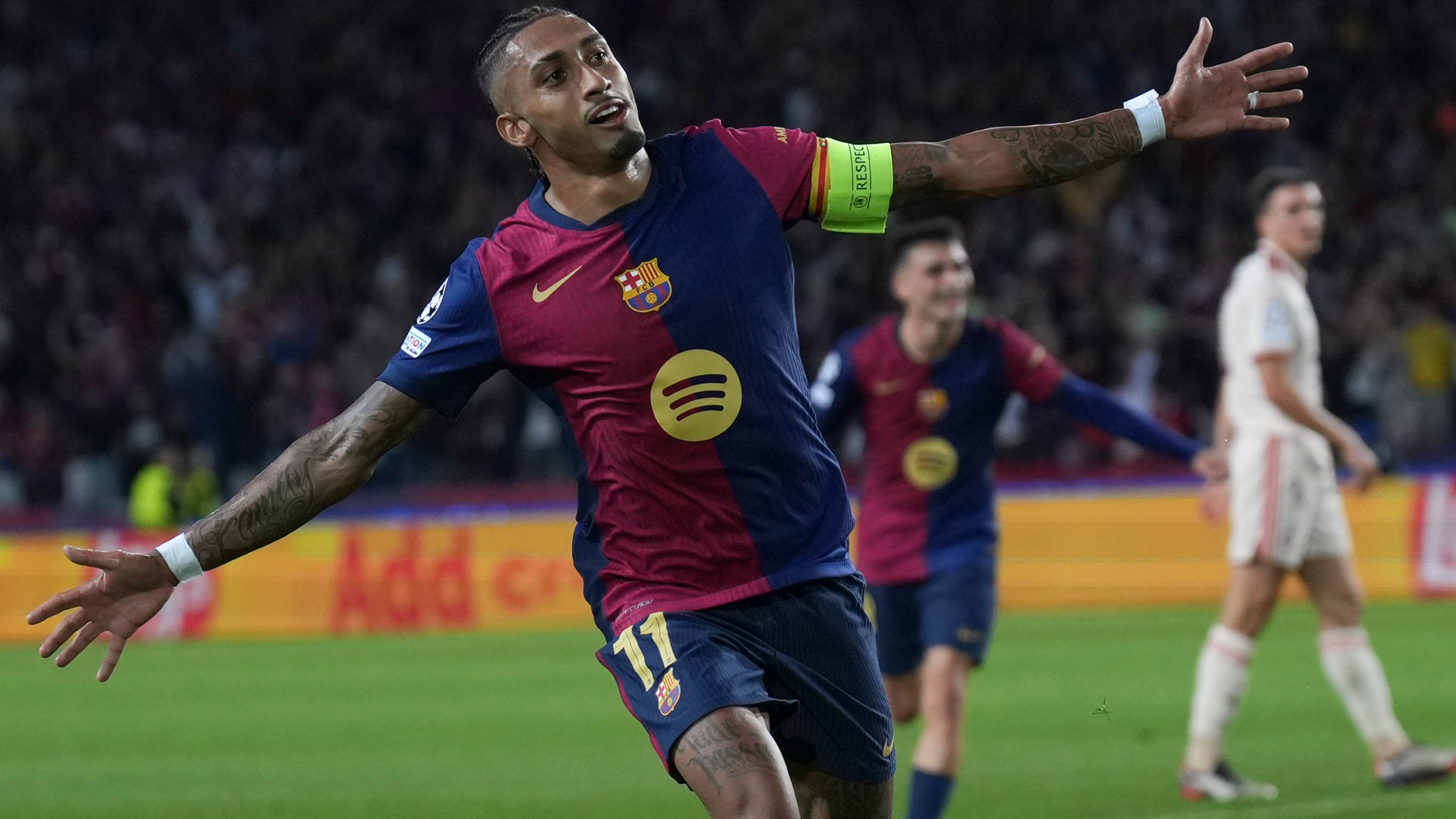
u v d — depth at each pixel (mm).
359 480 12477
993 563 20828
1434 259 63469
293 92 78188
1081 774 25109
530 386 12891
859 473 57531
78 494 61156
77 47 79688
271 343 65375
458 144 77250
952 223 21156
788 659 12906
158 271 69062
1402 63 78250
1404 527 49438
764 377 12438
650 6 82250
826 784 13641
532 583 53000
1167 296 67312
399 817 23109
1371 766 24875
